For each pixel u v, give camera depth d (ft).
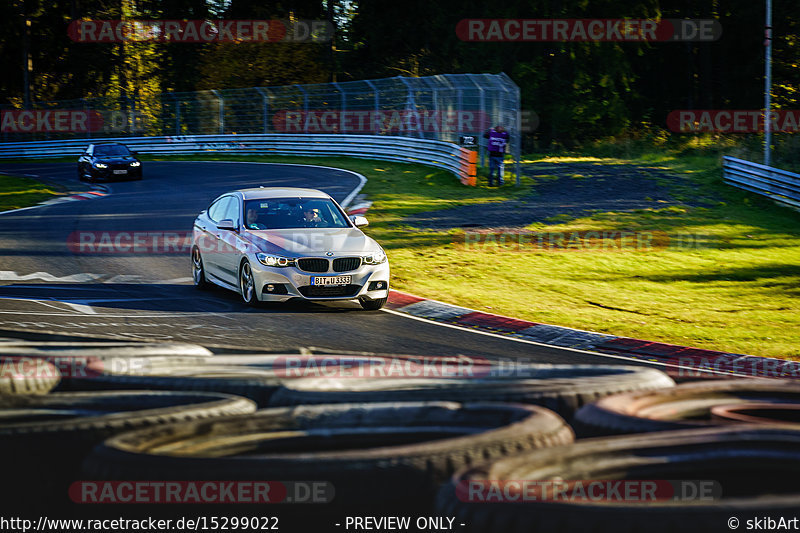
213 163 542.98
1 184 423.23
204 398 50.83
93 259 205.87
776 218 293.84
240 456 37.37
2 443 41.86
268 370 65.00
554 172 401.49
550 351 119.24
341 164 490.08
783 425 41.98
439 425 44.91
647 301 171.53
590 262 211.82
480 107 403.95
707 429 39.47
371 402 50.24
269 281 143.23
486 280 186.70
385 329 130.52
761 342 135.74
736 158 372.17
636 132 614.34
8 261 199.31
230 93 607.78
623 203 314.96
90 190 395.34
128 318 132.98
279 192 165.17
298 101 565.12
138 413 44.86
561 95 646.74
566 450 36.32
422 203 314.35
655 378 57.06
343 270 144.77
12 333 106.52
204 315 137.59
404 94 486.79
